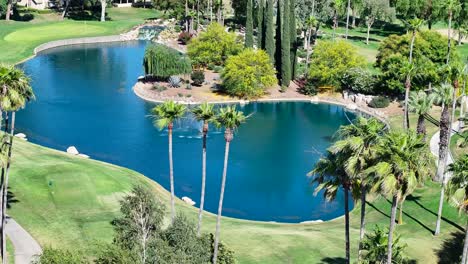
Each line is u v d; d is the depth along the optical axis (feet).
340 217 241.35
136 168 290.56
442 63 409.49
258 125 370.94
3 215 172.55
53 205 208.95
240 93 422.00
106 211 207.51
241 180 281.13
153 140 332.19
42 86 442.09
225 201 257.96
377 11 558.56
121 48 595.06
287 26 430.61
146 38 638.94
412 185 128.26
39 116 371.35
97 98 415.64
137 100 414.21
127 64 524.11
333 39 515.50
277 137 346.74
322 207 254.68
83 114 378.94
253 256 180.96
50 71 490.08
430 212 225.35
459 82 256.93
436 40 416.26
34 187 220.02
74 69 499.92
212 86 443.32
